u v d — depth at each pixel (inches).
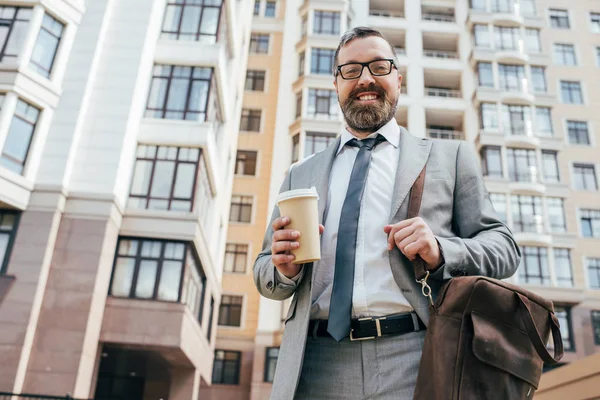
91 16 510.3
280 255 66.5
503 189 874.1
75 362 392.2
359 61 83.4
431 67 973.8
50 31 480.4
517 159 901.8
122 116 476.7
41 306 406.0
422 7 1049.5
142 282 458.9
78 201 440.5
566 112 945.5
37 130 449.1
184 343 462.0
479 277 57.6
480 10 1021.8
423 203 72.2
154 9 538.3
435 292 65.9
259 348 778.2
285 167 873.5
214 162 563.2
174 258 470.0
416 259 63.6
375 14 1045.2
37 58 465.7
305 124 862.5
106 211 439.5
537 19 1012.5
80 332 401.4
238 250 862.5
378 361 64.9
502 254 68.2
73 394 382.9
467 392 52.6
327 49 929.5
